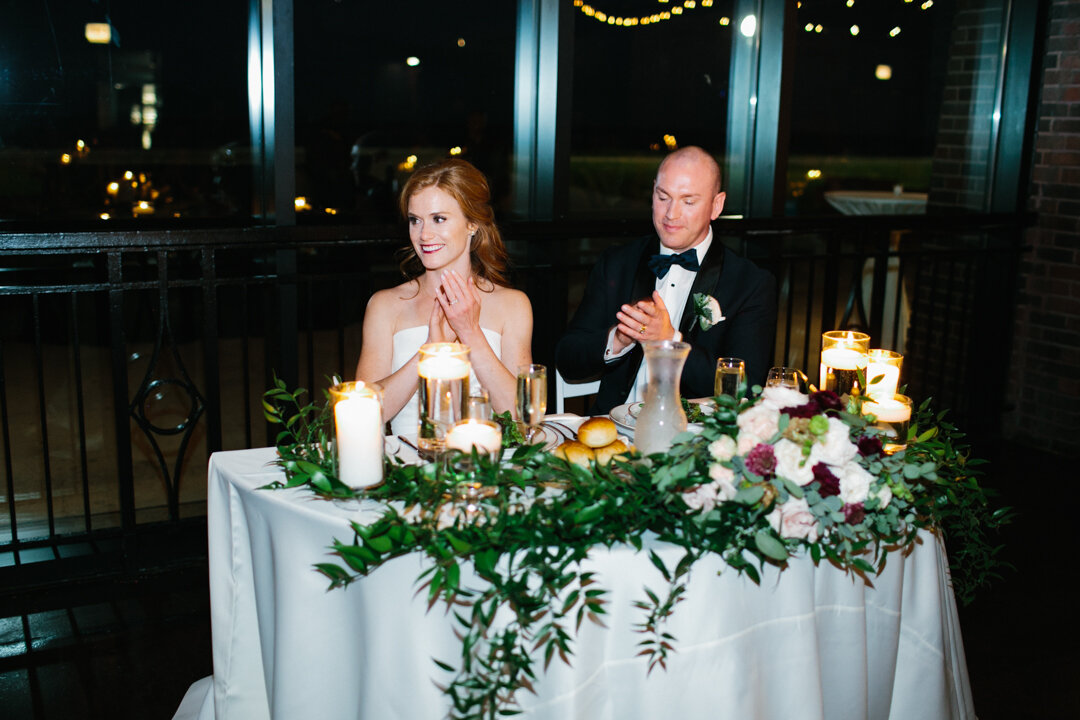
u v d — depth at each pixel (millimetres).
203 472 3648
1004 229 4277
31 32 3023
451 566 1425
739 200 4043
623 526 1507
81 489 3461
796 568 1608
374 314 2416
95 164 3176
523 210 3693
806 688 1631
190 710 2262
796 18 3756
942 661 1854
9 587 2811
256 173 3141
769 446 1487
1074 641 2781
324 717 1686
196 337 5125
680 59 3820
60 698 2338
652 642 1492
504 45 3547
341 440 1580
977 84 4406
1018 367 4512
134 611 2758
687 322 2465
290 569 1646
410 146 3533
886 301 4883
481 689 1440
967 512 1807
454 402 1722
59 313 4988
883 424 1769
